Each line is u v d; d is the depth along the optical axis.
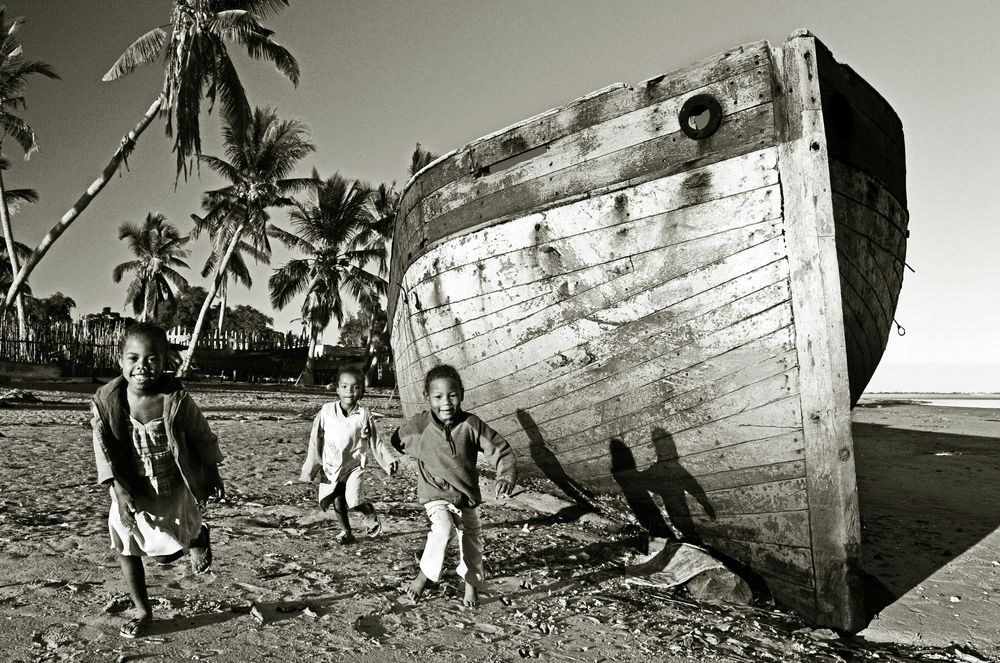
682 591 4.12
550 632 3.29
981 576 4.71
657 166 4.37
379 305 37.00
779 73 3.99
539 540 5.04
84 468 7.37
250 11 21.78
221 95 21.70
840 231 4.29
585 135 4.71
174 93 19.23
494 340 5.41
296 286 35.62
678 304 4.32
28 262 20.27
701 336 4.27
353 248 36.56
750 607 3.99
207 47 20.16
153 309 47.16
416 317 6.48
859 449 12.83
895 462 11.01
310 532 4.97
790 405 3.95
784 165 3.93
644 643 3.23
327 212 35.31
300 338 40.22
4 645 2.78
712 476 4.44
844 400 3.82
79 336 28.59
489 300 5.35
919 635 3.65
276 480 7.07
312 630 3.11
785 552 4.09
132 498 2.86
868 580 4.50
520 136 5.10
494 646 3.08
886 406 27.20
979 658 3.34
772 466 4.08
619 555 4.76
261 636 3.00
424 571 3.52
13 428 10.98
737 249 4.06
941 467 10.35
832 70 4.21
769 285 3.97
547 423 5.36
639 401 4.69
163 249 47.69
